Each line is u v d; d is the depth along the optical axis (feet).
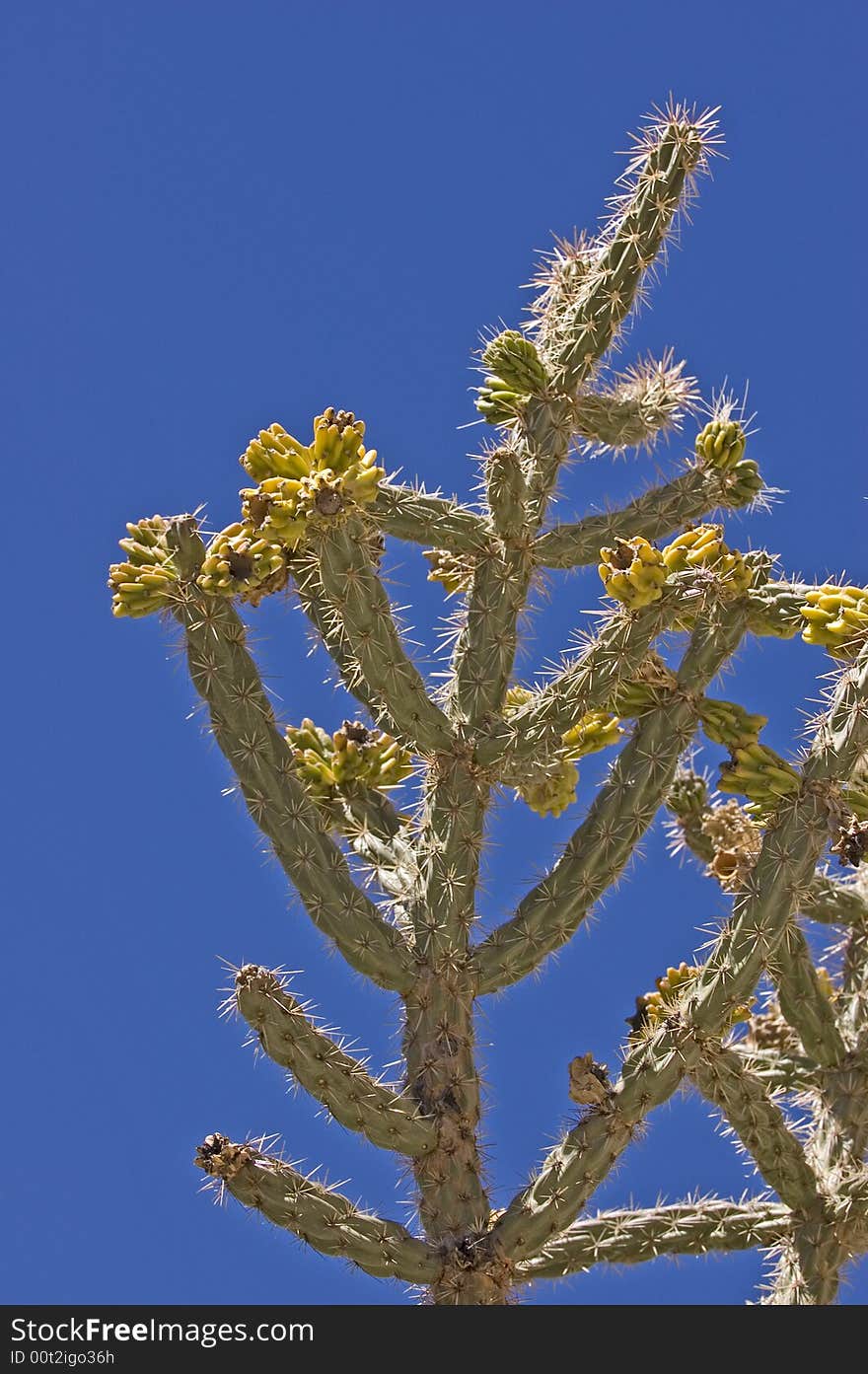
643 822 22.00
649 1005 23.30
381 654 21.80
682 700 22.06
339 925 21.27
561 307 26.71
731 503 26.53
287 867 21.35
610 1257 23.24
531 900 22.09
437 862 22.12
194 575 21.38
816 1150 23.99
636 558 21.54
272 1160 20.16
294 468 21.74
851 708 21.36
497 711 23.06
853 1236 22.72
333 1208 20.11
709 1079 22.02
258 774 21.30
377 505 24.08
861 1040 24.54
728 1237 23.29
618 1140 20.42
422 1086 21.15
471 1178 20.75
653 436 26.86
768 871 20.89
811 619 22.12
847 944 26.37
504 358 25.66
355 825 24.75
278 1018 20.03
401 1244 20.15
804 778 21.35
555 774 24.07
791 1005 24.31
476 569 23.98
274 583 23.08
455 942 21.80
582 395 26.27
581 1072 20.52
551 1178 20.31
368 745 25.26
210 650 21.33
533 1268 22.97
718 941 20.98
